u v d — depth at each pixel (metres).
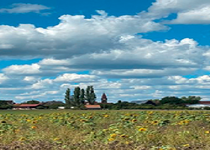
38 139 16.53
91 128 20.08
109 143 14.02
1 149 13.41
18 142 15.20
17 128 21.19
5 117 30.11
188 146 12.74
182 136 15.24
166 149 12.29
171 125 19.75
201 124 19.81
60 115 29.48
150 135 15.55
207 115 24.22
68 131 18.95
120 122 21.77
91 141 15.16
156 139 14.93
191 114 25.00
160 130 18.12
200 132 16.38
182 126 18.83
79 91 130.00
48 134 17.92
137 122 21.59
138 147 12.89
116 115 27.58
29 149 13.41
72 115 29.00
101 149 13.01
